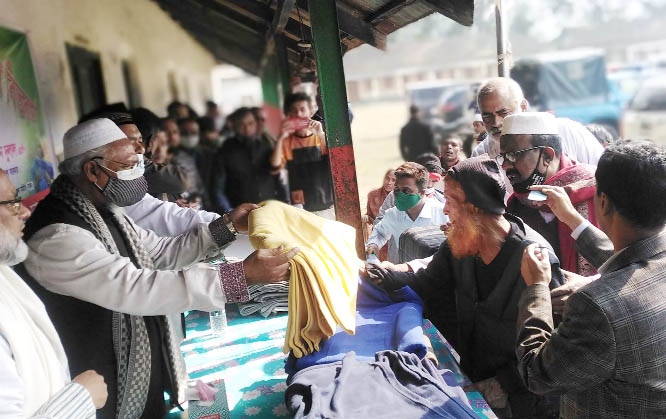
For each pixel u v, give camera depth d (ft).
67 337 5.27
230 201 19.93
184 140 21.29
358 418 4.04
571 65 23.82
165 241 6.48
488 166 4.91
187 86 32.24
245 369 5.99
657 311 3.43
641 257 3.56
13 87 13.20
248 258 5.07
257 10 21.43
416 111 30.27
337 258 5.31
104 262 5.05
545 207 5.25
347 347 5.16
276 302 7.41
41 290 5.27
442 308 5.82
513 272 4.81
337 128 7.58
